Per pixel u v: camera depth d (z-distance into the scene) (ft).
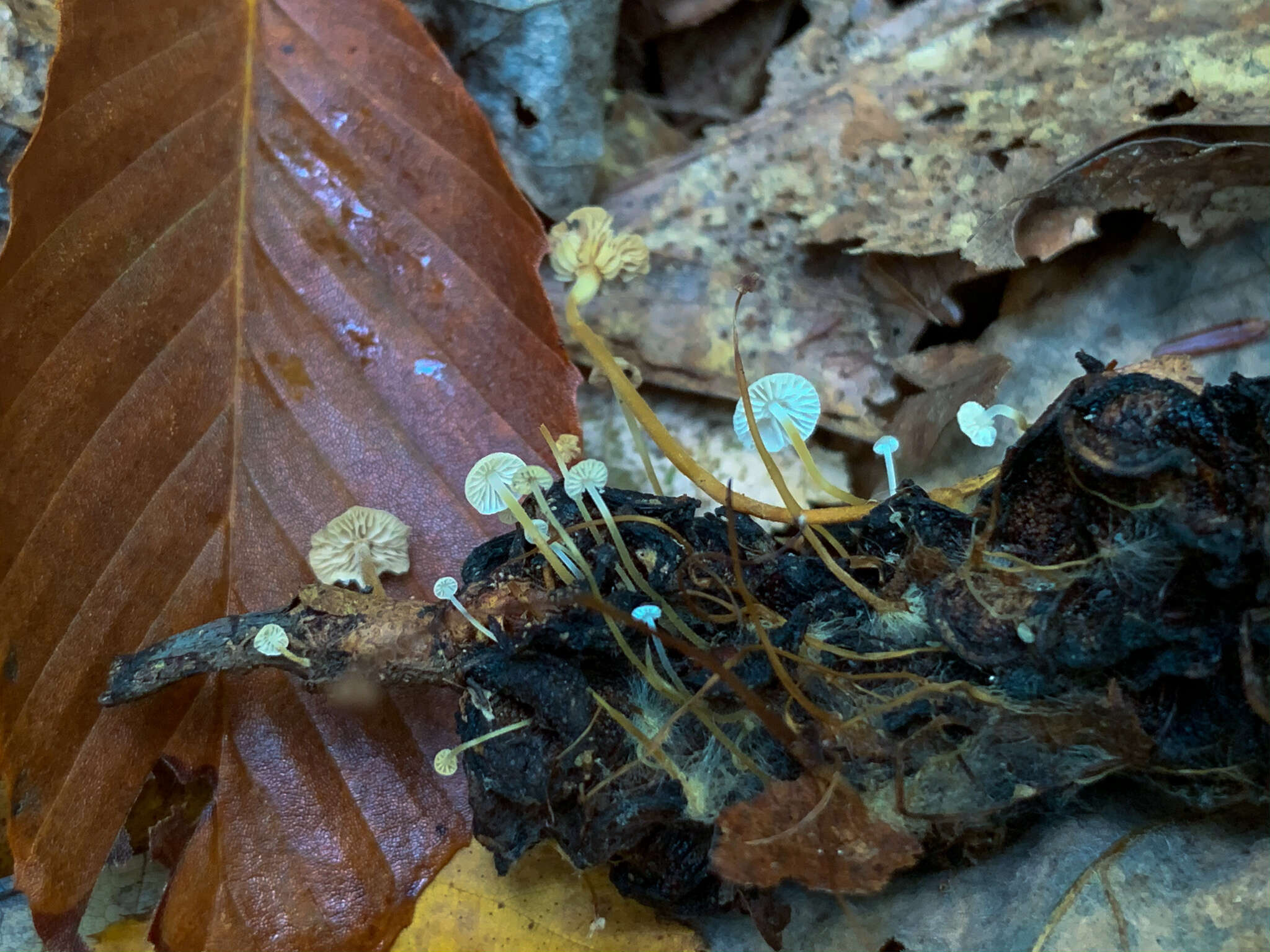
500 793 0.27
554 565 0.27
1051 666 0.24
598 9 0.37
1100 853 0.26
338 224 0.33
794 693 0.26
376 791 0.31
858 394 0.37
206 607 0.31
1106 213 0.36
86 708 0.29
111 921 0.32
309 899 0.30
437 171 0.33
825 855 0.25
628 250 0.32
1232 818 0.25
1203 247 0.35
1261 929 0.23
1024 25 0.36
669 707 0.27
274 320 0.32
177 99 0.32
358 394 0.33
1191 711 0.24
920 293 0.37
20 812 0.28
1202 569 0.23
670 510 0.28
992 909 0.26
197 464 0.31
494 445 0.33
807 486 0.37
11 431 0.29
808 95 0.38
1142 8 0.34
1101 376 0.24
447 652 0.28
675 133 0.42
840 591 0.27
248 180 0.33
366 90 0.33
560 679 0.27
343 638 0.28
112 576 0.30
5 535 0.28
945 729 0.26
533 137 0.39
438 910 0.30
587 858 0.27
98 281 0.30
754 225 0.39
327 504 0.32
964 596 0.25
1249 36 0.33
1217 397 0.23
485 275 0.33
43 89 0.35
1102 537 0.24
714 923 0.29
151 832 0.31
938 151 0.36
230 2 0.33
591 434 0.39
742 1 0.41
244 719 0.31
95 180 0.30
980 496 0.27
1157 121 0.33
